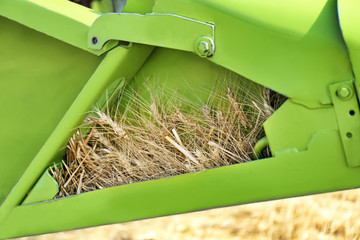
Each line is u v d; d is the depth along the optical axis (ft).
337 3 3.65
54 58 4.25
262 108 4.01
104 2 4.56
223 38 3.81
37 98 4.35
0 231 4.32
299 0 3.75
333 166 3.74
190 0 3.83
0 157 4.48
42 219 4.25
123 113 4.26
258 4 3.76
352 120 3.67
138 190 4.09
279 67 3.75
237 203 3.94
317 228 5.11
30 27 4.14
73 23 4.05
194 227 5.16
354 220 5.10
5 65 4.34
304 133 3.76
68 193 4.30
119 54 4.00
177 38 3.87
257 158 3.97
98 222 4.18
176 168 4.14
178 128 4.17
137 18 3.92
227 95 4.05
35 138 4.41
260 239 5.10
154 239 5.08
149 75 4.18
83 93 4.09
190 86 4.12
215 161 4.05
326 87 3.69
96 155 4.26
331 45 3.66
